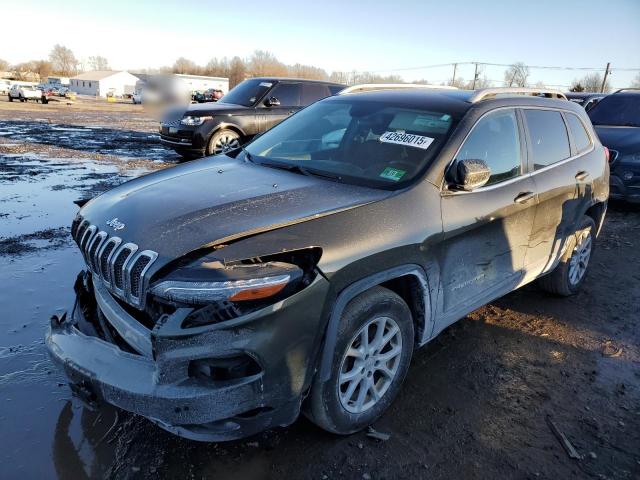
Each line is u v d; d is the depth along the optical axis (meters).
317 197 2.75
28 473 2.39
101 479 2.37
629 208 8.81
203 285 2.09
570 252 4.49
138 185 3.10
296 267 2.24
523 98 3.94
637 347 3.90
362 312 2.53
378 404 2.81
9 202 6.96
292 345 2.24
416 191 2.88
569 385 3.35
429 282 2.88
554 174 3.97
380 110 3.67
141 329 2.29
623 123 8.92
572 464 2.63
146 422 2.76
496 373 3.44
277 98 10.89
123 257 2.32
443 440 2.75
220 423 2.21
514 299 4.72
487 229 3.26
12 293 4.17
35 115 24.28
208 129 10.15
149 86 10.98
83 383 2.30
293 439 2.69
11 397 2.90
